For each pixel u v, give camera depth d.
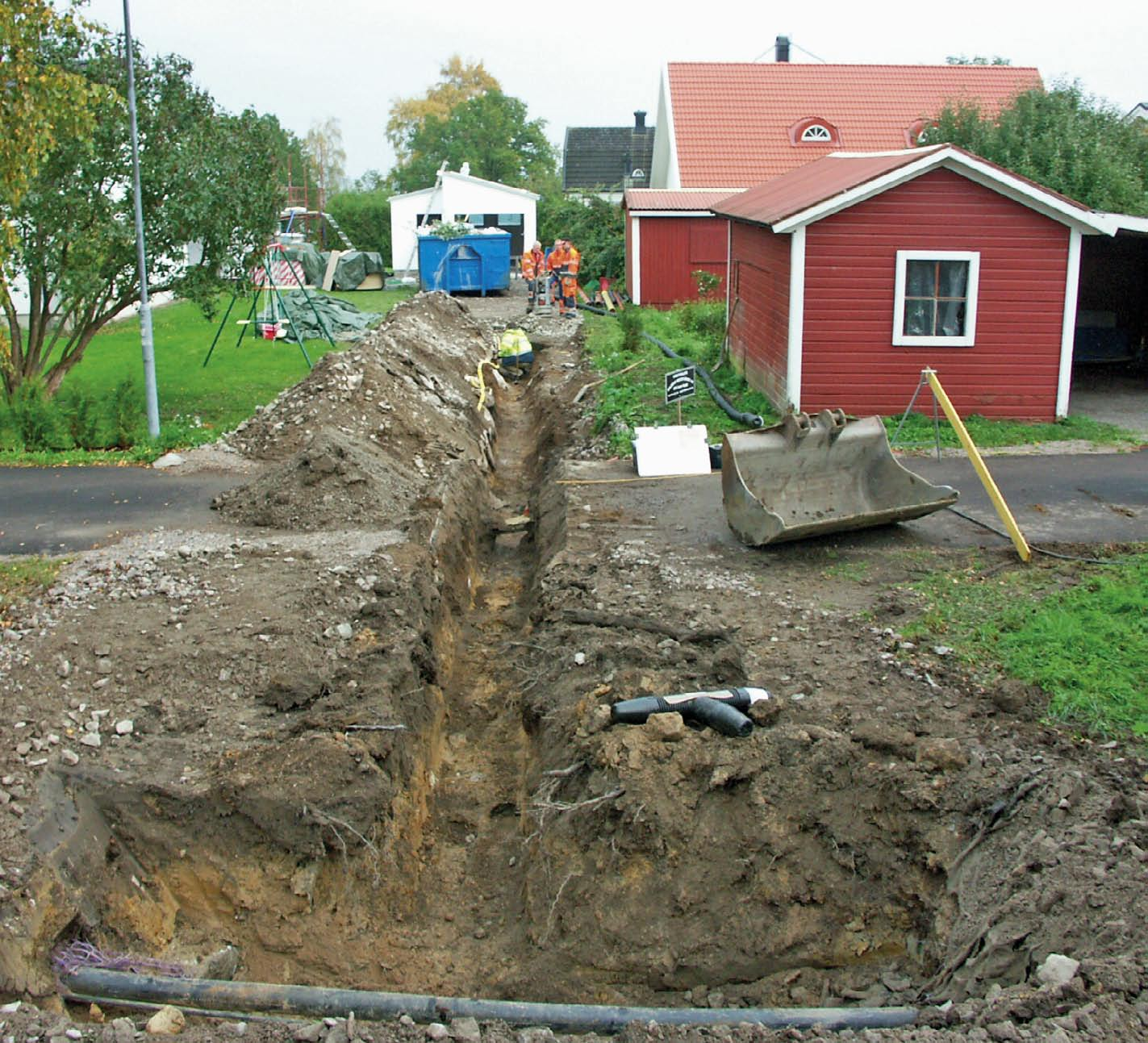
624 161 55.75
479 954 6.70
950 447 13.82
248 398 19.64
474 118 78.50
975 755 6.53
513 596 11.91
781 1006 5.94
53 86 14.27
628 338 21.52
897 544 10.21
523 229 48.12
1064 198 14.35
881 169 15.05
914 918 6.10
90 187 16.94
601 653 8.24
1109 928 5.04
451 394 17.25
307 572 9.61
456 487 13.29
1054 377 15.07
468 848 7.77
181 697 7.68
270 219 19.25
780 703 7.13
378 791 6.99
